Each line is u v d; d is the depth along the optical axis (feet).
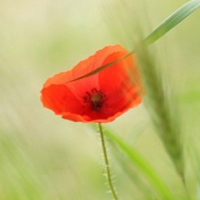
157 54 2.47
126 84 2.61
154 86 2.46
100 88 2.68
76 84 2.68
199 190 2.74
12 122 2.90
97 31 6.48
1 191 3.04
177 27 5.59
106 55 2.67
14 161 2.87
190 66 5.14
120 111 2.64
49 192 2.84
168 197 2.80
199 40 5.50
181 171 2.49
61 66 6.36
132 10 2.48
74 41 6.55
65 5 6.78
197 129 3.37
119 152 2.80
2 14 6.90
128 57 2.58
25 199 2.86
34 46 6.56
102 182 3.61
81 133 4.30
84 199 2.85
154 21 4.47
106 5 2.60
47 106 2.66
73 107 2.67
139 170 2.84
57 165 3.00
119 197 3.01
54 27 6.72
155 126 2.47
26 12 6.94
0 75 3.16
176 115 2.47
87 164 3.97
